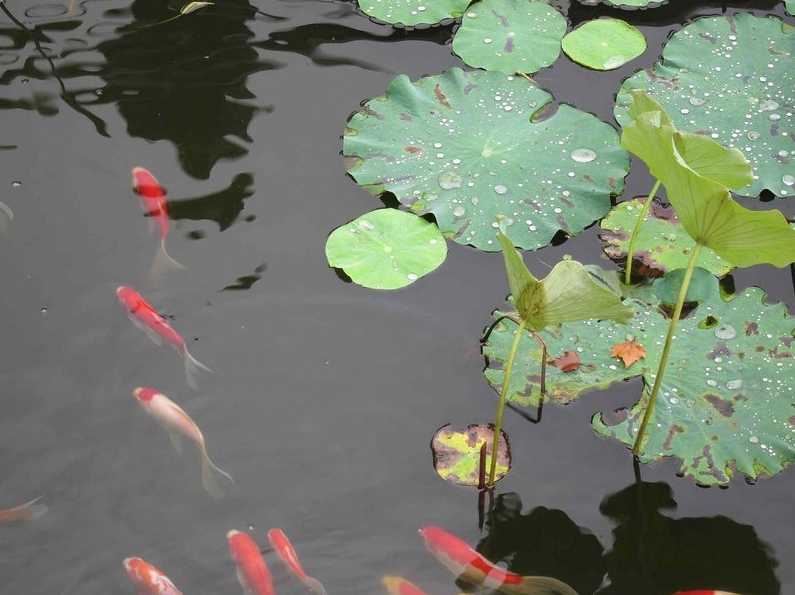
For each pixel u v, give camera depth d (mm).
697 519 2600
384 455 2734
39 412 2791
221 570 2510
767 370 2752
